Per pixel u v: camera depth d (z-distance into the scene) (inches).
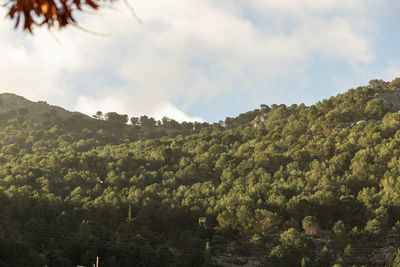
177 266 3513.8
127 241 3612.2
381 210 4001.0
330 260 3314.5
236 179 5708.7
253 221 3924.7
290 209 4384.8
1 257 3134.8
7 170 6028.5
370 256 3390.7
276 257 3356.3
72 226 3924.7
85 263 3336.6
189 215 4453.7
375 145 6131.9
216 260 3710.6
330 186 4923.7
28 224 3860.7
